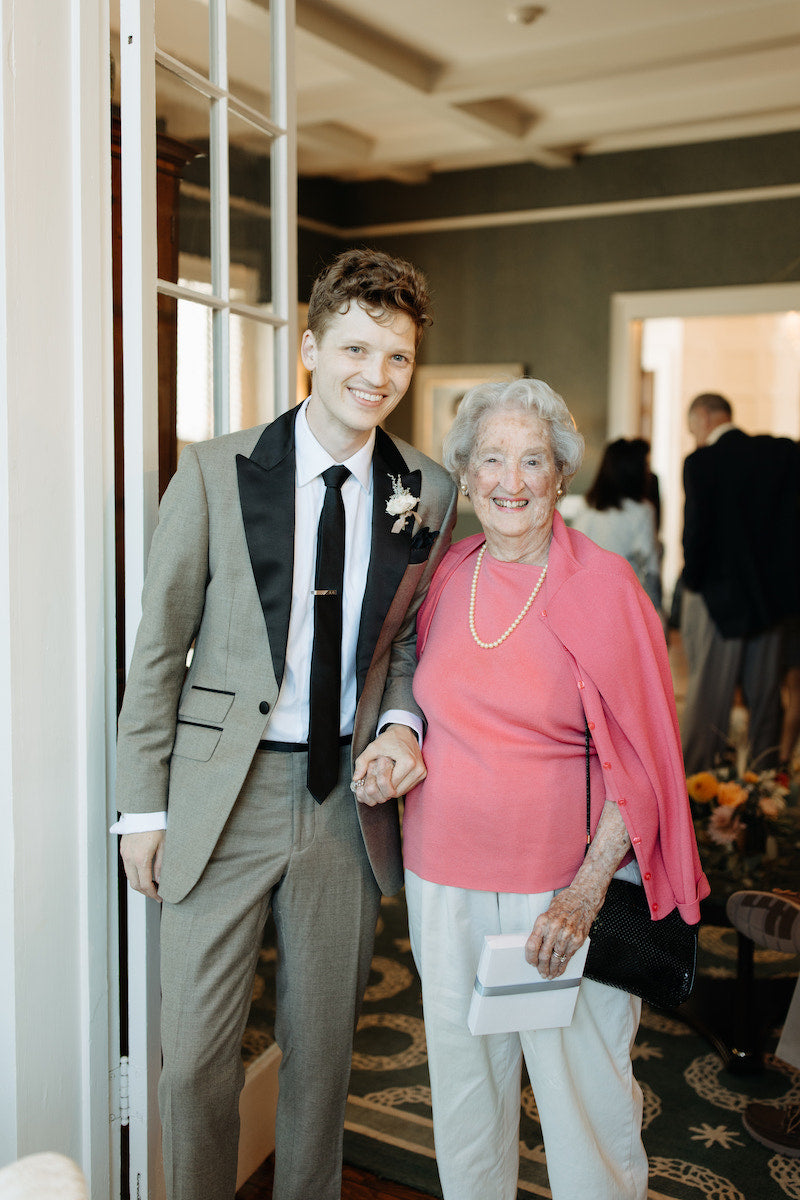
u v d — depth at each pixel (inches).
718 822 114.8
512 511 67.7
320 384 65.2
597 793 67.4
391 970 129.7
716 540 200.4
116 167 73.9
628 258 254.4
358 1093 102.2
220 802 66.3
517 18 177.8
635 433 261.0
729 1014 114.1
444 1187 71.7
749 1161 91.6
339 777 70.6
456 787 67.2
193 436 81.1
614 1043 69.1
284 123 90.4
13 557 63.9
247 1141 89.7
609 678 65.4
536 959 63.6
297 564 67.6
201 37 79.5
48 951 68.3
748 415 356.5
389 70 189.9
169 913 68.3
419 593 73.9
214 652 67.5
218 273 83.0
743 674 205.5
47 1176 46.6
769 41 178.2
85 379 67.6
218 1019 68.5
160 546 65.7
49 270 65.2
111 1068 74.1
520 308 267.0
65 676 68.2
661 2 173.3
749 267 242.2
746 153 239.0
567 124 236.4
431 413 279.0
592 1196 68.6
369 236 281.4
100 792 71.1
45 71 64.0
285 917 70.8
